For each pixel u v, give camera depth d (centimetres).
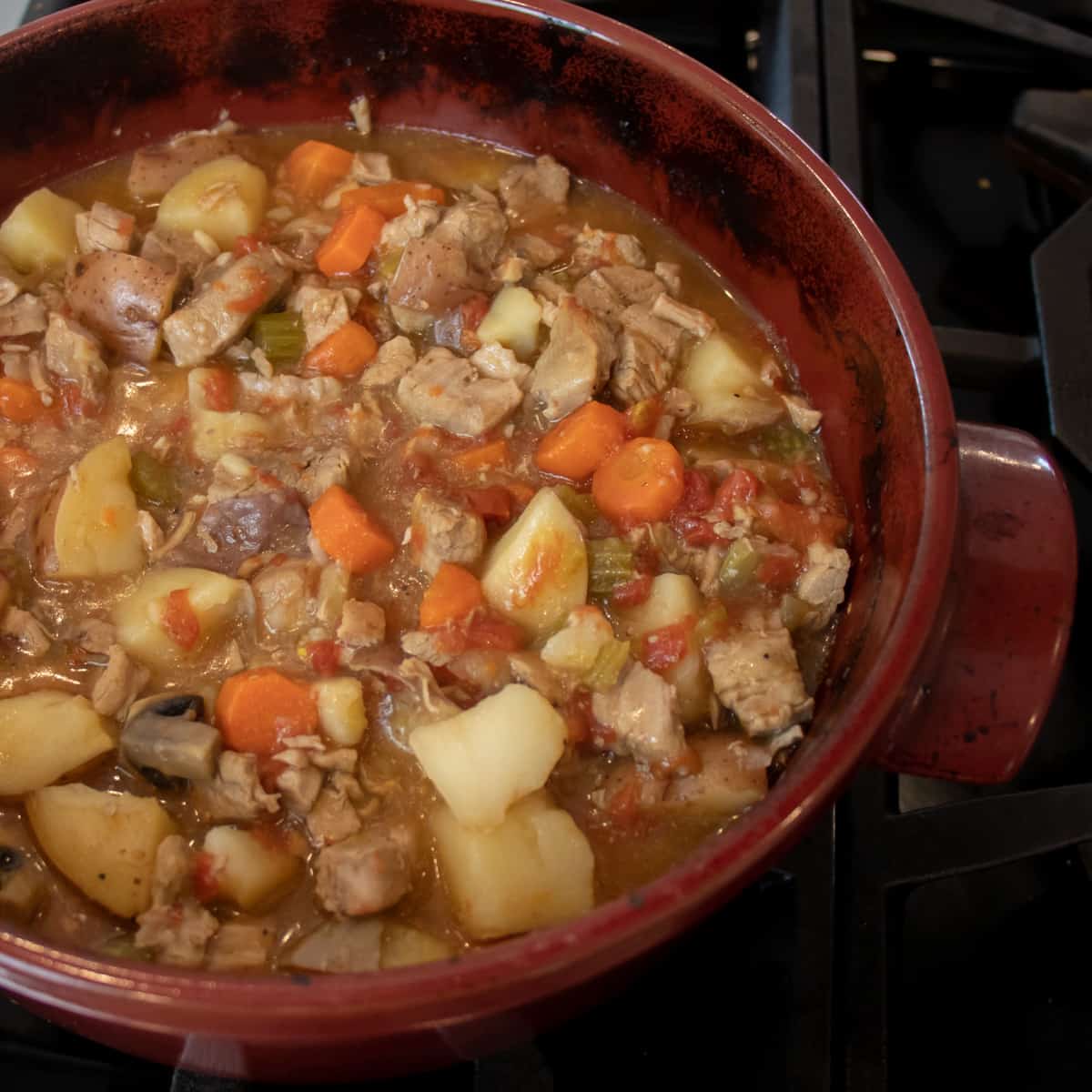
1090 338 57
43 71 58
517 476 55
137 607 51
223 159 61
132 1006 40
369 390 56
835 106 64
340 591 51
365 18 59
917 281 65
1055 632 48
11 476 54
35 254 59
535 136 61
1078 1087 50
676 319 58
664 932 41
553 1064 49
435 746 48
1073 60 68
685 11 68
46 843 47
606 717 49
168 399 56
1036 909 53
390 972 40
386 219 60
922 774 48
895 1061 50
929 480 46
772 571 52
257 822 48
